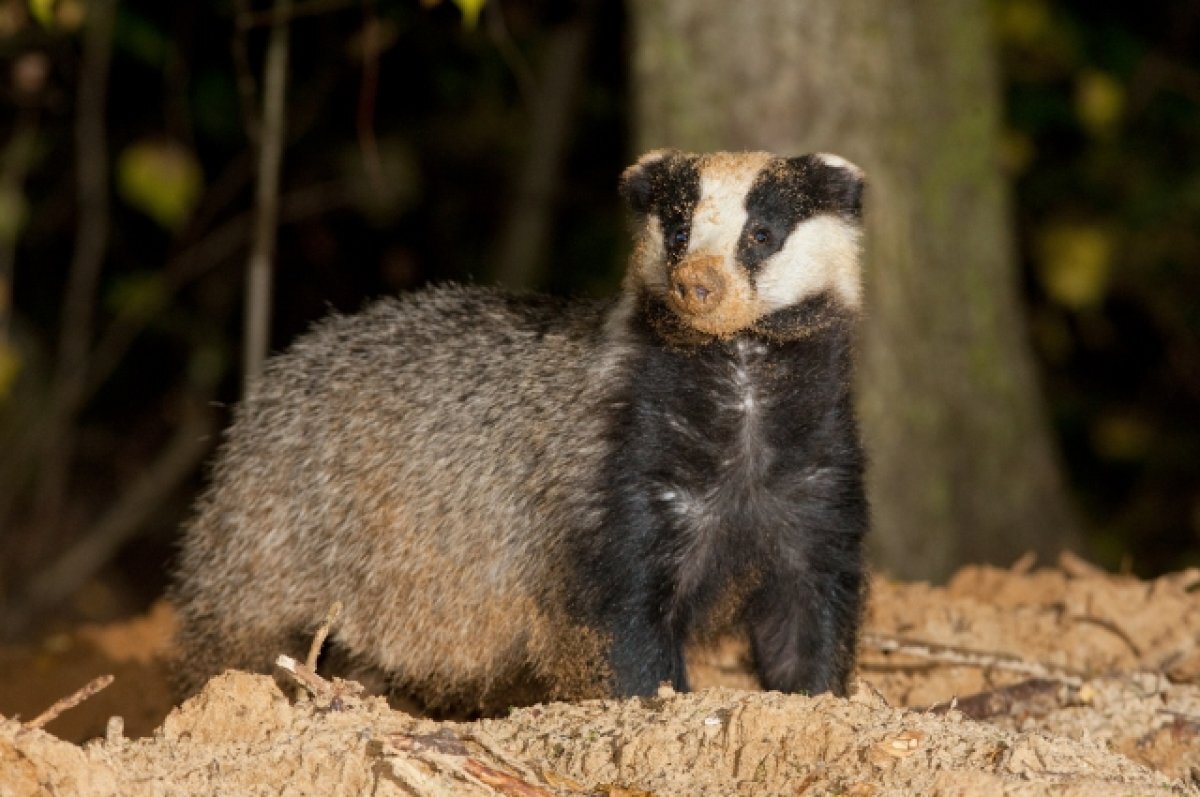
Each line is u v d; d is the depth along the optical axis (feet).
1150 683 29.68
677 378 27.73
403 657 30.27
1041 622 33.12
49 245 62.54
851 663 28.94
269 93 46.78
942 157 43.09
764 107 40.96
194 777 20.34
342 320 33.04
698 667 33.17
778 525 28.48
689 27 41.19
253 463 32.09
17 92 55.21
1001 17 55.83
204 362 62.54
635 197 29.84
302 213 62.13
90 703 37.37
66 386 58.80
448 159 64.54
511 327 30.32
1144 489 66.69
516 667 29.68
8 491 60.85
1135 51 59.41
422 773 20.25
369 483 30.37
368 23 46.11
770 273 27.58
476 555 29.09
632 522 27.55
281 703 21.95
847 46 41.11
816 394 28.14
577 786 20.79
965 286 43.52
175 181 53.36
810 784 20.45
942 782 19.85
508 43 49.49
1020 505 44.27
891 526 42.04
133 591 62.39
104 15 51.80
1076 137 63.10
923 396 42.50
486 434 29.32
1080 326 66.49
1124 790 19.60
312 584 30.86
